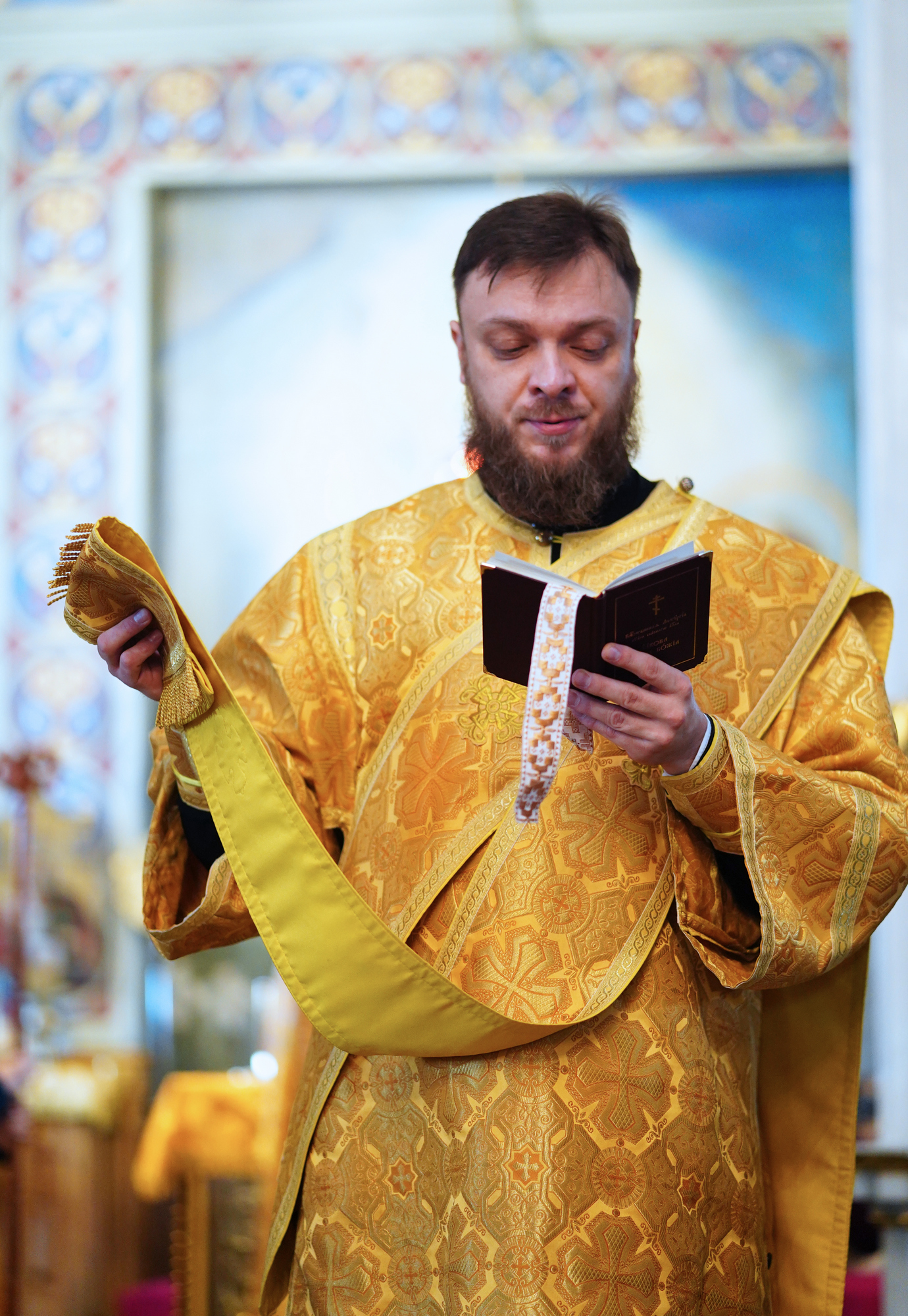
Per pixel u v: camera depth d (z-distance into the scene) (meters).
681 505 1.94
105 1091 6.05
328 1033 1.62
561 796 1.71
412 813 1.75
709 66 7.73
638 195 7.69
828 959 1.67
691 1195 1.60
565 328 1.79
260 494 7.61
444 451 7.61
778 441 7.50
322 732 1.87
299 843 1.62
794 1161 1.91
